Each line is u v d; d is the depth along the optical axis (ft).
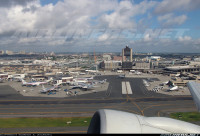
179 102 261.24
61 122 174.91
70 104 251.60
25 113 207.21
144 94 319.27
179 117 192.85
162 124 36.94
